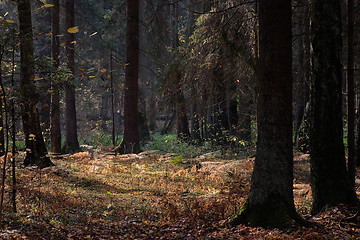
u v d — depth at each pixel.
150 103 19.88
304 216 6.67
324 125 6.48
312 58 6.53
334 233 5.24
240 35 10.35
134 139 17.78
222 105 17.67
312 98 6.62
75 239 5.46
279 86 5.63
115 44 26.39
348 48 6.70
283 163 5.68
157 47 19.80
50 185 9.27
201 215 6.72
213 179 10.81
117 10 22.97
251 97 13.87
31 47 9.62
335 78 6.38
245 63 11.07
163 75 15.21
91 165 13.33
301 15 9.73
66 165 12.48
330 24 6.32
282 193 5.70
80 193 8.81
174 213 6.83
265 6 5.67
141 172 12.54
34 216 6.45
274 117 5.67
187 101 15.01
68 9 18.53
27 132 11.10
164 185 10.64
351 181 6.72
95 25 28.34
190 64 12.66
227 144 17.53
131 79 17.86
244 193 7.24
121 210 7.38
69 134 20.02
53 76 7.02
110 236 5.68
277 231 5.28
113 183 10.77
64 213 6.91
